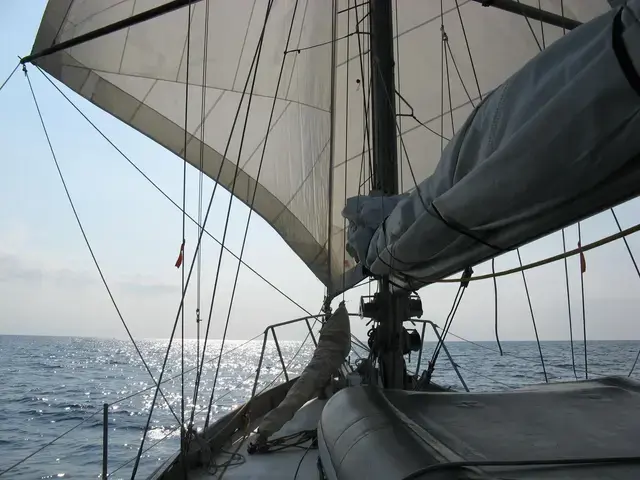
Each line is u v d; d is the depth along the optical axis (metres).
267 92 7.07
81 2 6.18
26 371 38.22
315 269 6.97
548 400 2.31
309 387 3.80
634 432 1.82
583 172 1.13
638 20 0.85
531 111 1.26
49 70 6.28
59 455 11.95
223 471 3.41
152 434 14.60
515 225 1.54
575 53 1.16
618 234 1.16
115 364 48.44
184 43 6.75
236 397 21.97
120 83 6.60
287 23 6.91
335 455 1.95
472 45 6.67
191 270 3.04
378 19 3.99
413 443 1.62
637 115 0.94
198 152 6.93
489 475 1.34
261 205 7.10
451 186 1.76
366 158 6.83
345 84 7.09
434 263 2.22
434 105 6.83
